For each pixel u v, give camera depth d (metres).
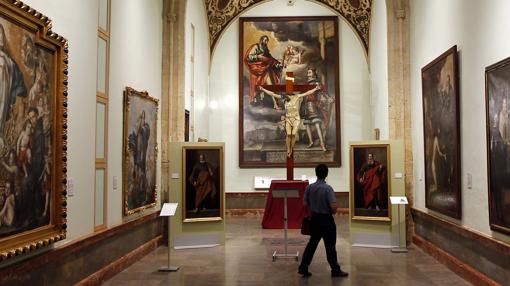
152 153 10.69
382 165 11.30
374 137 16.12
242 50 18.91
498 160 6.57
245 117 18.75
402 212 11.06
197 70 16.19
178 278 8.22
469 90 7.79
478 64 7.40
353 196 11.55
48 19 5.82
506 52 6.39
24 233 5.41
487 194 7.11
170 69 11.86
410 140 11.55
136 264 9.39
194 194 11.35
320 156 18.52
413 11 11.34
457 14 8.31
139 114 9.77
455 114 8.28
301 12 18.97
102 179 7.98
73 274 6.82
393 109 11.70
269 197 14.58
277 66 18.84
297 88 14.18
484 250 7.26
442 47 9.17
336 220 16.84
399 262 9.45
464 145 8.05
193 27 15.45
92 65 7.49
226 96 18.84
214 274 8.52
